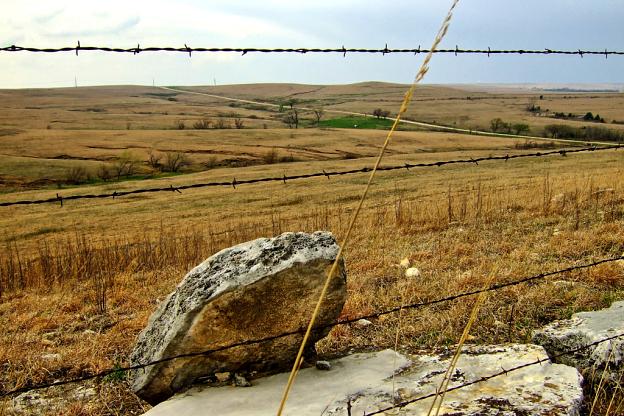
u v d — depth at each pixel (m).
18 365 6.42
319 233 5.47
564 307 7.04
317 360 5.51
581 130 105.56
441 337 6.18
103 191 55.25
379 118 147.75
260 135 105.50
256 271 4.97
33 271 13.84
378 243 12.95
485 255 10.25
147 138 100.81
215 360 5.04
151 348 5.14
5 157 80.94
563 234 11.41
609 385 4.80
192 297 4.96
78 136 102.88
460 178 43.84
